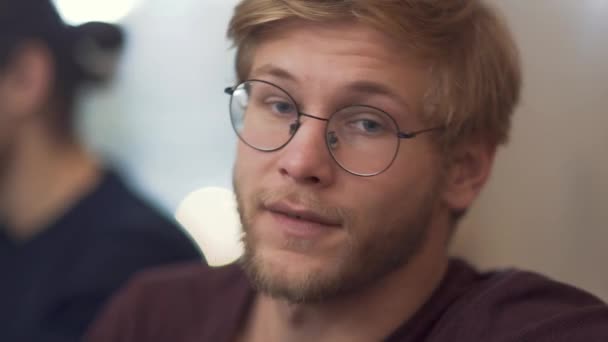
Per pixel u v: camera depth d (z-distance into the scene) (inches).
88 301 53.1
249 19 36.7
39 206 56.0
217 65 79.5
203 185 80.8
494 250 69.1
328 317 38.0
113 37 60.3
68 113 57.8
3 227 56.0
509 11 65.4
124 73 76.0
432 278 39.0
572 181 65.0
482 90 38.4
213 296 45.7
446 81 36.4
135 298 48.1
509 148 67.2
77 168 57.4
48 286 53.7
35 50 55.8
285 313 39.3
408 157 35.5
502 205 68.3
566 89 65.0
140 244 55.2
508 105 41.3
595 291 63.9
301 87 35.0
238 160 37.4
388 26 34.1
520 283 38.2
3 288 54.4
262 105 36.5
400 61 35.0
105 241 54.5
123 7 77.7
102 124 70.7
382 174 34.9
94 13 76.2
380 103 34.8
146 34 79.0
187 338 44.5
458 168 39.1
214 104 80.1
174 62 80.0
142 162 79.4
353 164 34.7
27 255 54.8
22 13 55.2
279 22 35.8
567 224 65.4
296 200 34.4
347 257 34.7
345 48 34.5
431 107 36.0
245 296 43.4
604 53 63.4
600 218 63.8
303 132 34.6
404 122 35.4
